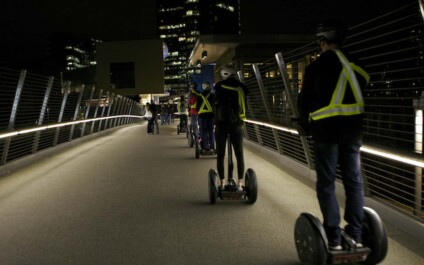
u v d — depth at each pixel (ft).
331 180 11.43
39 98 38.22
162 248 14.20
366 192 18.28
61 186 24.84
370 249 11.37
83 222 17.31
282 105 33.17
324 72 11.08
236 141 19.57
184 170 29.91
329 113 11.08
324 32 11.48
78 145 50.67
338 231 11.48
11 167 30.99
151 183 25.31
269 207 19.21
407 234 14.96
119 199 21.27
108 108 79.77
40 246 14.57
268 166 30.94
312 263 11.49
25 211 19.19
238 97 19.21
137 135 67.92
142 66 217.97
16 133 30.09
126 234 15.69
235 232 15.75
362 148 16.92
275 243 14.53
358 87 11.17
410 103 19.81
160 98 274.98
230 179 19.88
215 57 103.60
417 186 18.01
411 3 15.38
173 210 18.95
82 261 13.20
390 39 18.76
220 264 12.81
